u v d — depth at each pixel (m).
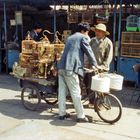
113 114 5.72
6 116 6.05
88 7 10.24
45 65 6.19
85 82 5.90
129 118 5.98
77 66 5.52
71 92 5.66
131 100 7.31
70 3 9.91
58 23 11.82
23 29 11.91
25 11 11.37
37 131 5.31
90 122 5.71
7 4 10.30
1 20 11.12
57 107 6.61
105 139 5.00
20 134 5.20
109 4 9.66
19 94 7.71
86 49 5.49
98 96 5.72
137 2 9.24
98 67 5.75
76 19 10.09
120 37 8.87
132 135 5.18
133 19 8.62
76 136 5.11
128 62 8.67
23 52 6.43
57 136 5.11
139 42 8.49
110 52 6.20
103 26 6.16
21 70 6.41
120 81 5.54
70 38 5.58
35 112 6.29
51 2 9.80
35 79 6.25
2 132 5.28
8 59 10.37
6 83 8.97
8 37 11.27
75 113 6.17
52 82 6.09
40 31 10.52
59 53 6.42
